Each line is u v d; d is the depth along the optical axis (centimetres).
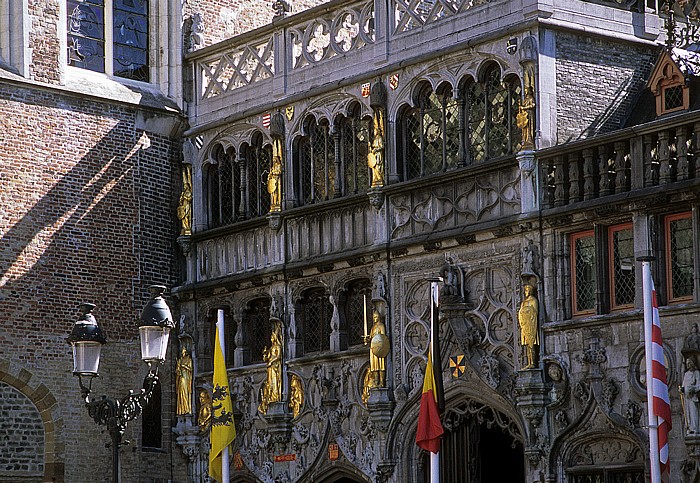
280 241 3997
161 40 4322
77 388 4041
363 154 3850
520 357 3441
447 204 3619
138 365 4159
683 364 3155
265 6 4534
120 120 4194
